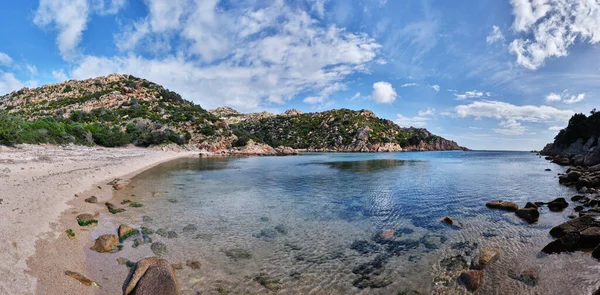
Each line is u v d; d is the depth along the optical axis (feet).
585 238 36.04
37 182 58.65
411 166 180.55
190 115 389.19
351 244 39.29
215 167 153.17
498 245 38.83
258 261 33.17
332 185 92.63
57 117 316.40
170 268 27.27
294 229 45.34
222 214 52.80
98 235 37.68
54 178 65.05
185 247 36.22
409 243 39.83
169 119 368.27
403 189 84.99
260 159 251.19
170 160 196.85
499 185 93.50
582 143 232.73
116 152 194.08
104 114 358.84
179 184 86.48
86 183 68.54
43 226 35.45
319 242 39.86
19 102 426.10
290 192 78.33
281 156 325.42
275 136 588.09
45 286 23.12
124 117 360.07
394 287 28.09
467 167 173.06
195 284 27.35
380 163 210.38
